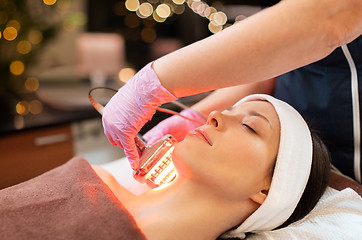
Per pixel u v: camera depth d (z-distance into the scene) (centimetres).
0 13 148
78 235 81
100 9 235
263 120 96
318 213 103
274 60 66
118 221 84
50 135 159
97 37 217
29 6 159
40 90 183
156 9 221
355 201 102
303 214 101
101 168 115
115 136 84
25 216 85
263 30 64
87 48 211
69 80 198
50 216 86
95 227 83
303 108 115
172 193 98
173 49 222
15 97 177
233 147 92
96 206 88
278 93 121
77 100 169
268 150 95
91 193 92
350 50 97
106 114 83
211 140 93
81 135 207
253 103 101
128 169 122
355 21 65
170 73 72
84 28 243
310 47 65
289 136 95
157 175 95
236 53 65
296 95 115
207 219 96
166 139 93
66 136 164
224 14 192
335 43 66
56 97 172
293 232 97
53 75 196
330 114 109
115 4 233
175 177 101
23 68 164
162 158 92
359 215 100
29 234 81
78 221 84
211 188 94
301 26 63
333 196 104
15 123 153
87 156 195
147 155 91
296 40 64
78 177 98
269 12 65
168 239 92
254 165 93
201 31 209
